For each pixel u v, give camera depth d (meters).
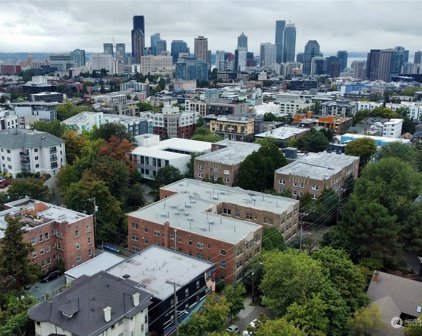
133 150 141.00
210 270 69.06
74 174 110.75
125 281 61.47
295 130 186.00
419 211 87.62
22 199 92.12
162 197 102.06
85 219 81.19
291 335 50.19
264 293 65.81
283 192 106.62
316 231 98.94
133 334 55.69
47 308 54.16
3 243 65.38
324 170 114.19
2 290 64.88
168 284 63.06
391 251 80.38
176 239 79.06
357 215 81.94
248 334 57.00
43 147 132.75
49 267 78.94
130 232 85.88
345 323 60.12
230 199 95.25
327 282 63.34
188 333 55.88
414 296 66.56
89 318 52.50
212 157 126.75
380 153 137.50
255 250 78.81
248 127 190.88
